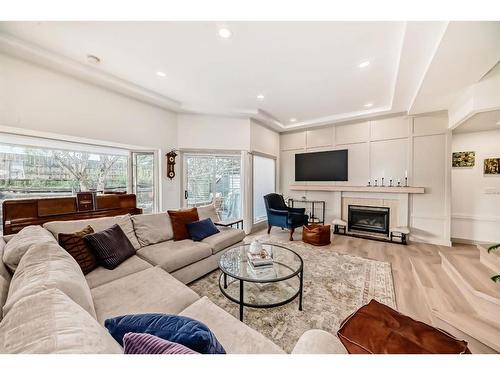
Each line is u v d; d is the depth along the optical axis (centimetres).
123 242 199
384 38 200
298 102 375
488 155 362
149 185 402
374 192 427
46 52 223
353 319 120
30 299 71
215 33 195
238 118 443
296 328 161
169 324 79
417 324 115
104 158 372
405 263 287
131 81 298
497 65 236
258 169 505
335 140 482
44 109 245
